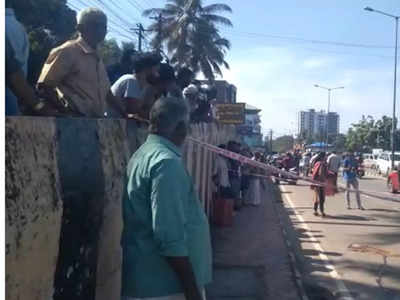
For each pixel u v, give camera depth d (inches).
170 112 122.8
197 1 1811.0
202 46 1820.9
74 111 177.2
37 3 808.9
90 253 141.6
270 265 352.8
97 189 147.3
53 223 115.5
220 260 363.9
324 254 397.1
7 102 134.0
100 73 187.8
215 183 520.7
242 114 1050.1
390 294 293.9
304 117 5935.0
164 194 112.7
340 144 3870.6
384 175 1800.0
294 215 626.8
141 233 118.7
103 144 155.3
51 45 775.1
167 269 118.1
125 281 122.1
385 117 3198.8
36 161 109.5
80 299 134.4
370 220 587.5
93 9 181.6
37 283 108.0
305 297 282.2
